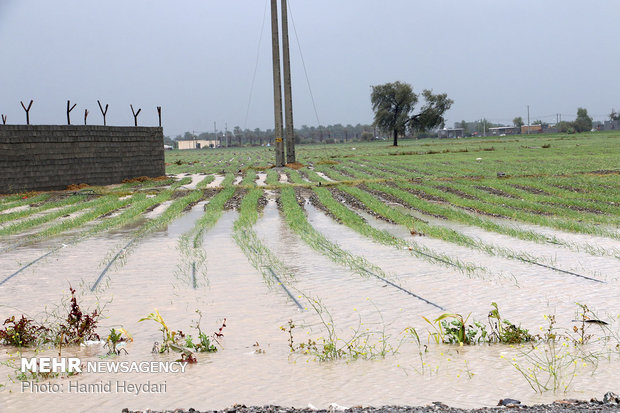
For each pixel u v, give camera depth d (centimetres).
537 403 718
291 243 2055
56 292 1405
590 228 2106
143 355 959
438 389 779
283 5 5838
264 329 1080
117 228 2534
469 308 1177
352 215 2714
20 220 2905
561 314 1116
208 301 1286
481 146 10594
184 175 6016
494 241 1977
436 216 2727
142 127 5225
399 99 12788
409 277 1470
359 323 1098
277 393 786
